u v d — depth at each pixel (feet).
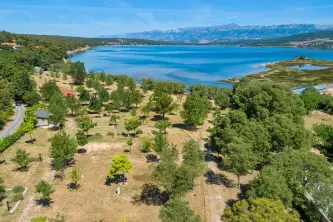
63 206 138.72
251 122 187.32
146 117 295.89
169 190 131.85
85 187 156.25
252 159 155.22
